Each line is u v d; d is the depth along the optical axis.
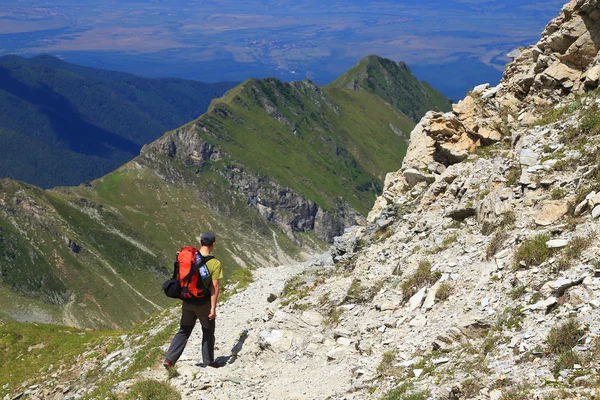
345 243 30.33
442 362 13.33
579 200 16.25
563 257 13.99
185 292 16.12
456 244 20.27
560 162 18.95
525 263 15.09
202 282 16.19
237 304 31.16
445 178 26.08
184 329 16.97
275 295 28.84
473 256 18.36
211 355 17.81
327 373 16.34
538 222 16.69
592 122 20.00
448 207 23.83
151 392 15.16
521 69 30.89
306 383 16.03
